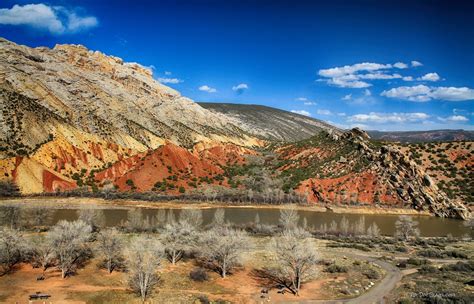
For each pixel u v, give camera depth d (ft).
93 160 488.85
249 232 285.43
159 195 416.26
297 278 152.05
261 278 165.48
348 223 323.98
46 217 299.99
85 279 154.20
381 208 419.13
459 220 392.68
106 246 167.22
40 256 168.66
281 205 421.18
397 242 269.03
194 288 149.38
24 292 135.85
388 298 143.23
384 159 470.80
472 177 451.94
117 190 423.23
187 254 194.49
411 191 430.20
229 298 138.92
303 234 208.13
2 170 390.42
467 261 205.87
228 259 168.55
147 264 145.07
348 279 164.66
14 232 181.37
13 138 438.81
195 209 383.04
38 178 406.00
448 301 133.90
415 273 178.60
